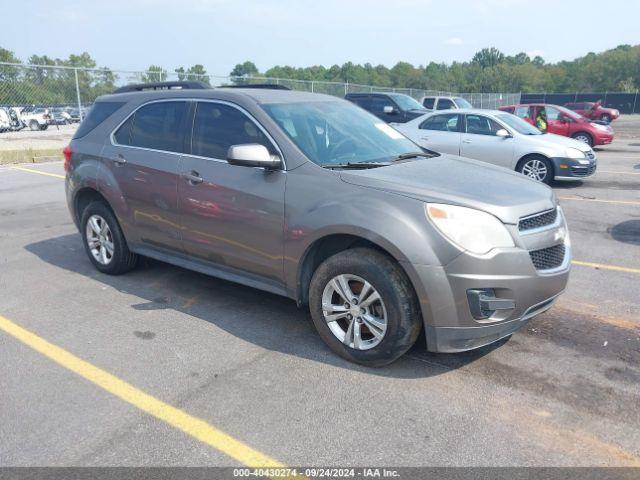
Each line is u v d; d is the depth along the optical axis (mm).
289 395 3340
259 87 5395
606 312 4566
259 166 3883
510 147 10844
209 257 4492
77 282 5344
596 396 3303
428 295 3305
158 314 4562
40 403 3270
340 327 3822
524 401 3258
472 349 3646
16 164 14289
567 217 8070
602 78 91250
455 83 101875
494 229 3303
